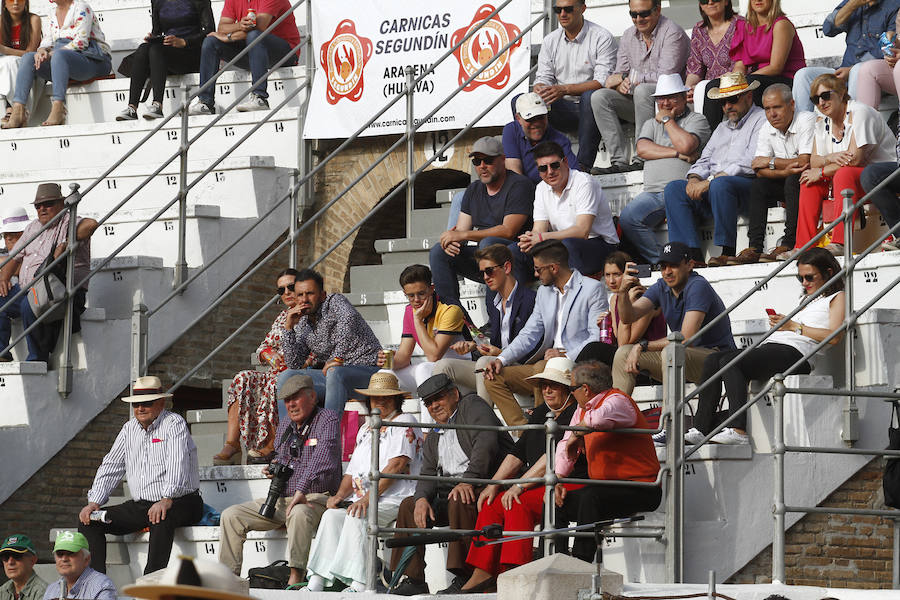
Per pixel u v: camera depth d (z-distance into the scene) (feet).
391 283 141.38
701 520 104.42
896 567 104.42
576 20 143.95
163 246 150.51
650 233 131.85
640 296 115.24
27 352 142.00
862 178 118.32
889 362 108.47
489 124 153.48
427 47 157.38
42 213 142.10
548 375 104.37
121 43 183.01
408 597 91.45
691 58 141.90
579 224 125.70
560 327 116.98
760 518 104.88
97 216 157.17
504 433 104.73
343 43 161.48
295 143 162.09
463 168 156.15
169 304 144.66
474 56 155.22
